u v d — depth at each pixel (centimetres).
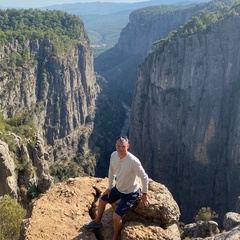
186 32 11406
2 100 11175
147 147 12538
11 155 5175
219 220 10631
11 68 11888
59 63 14050
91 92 17362
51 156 13162
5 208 2736
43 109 13375
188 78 11112
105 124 16450
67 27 17525
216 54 10600
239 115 10369
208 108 10869
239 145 10319
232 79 10631
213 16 11969
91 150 14525
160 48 12394
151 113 12344
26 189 5278
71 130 14788
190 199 11188
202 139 10956
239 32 10344
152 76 12412
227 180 10756
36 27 16000
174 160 11688
